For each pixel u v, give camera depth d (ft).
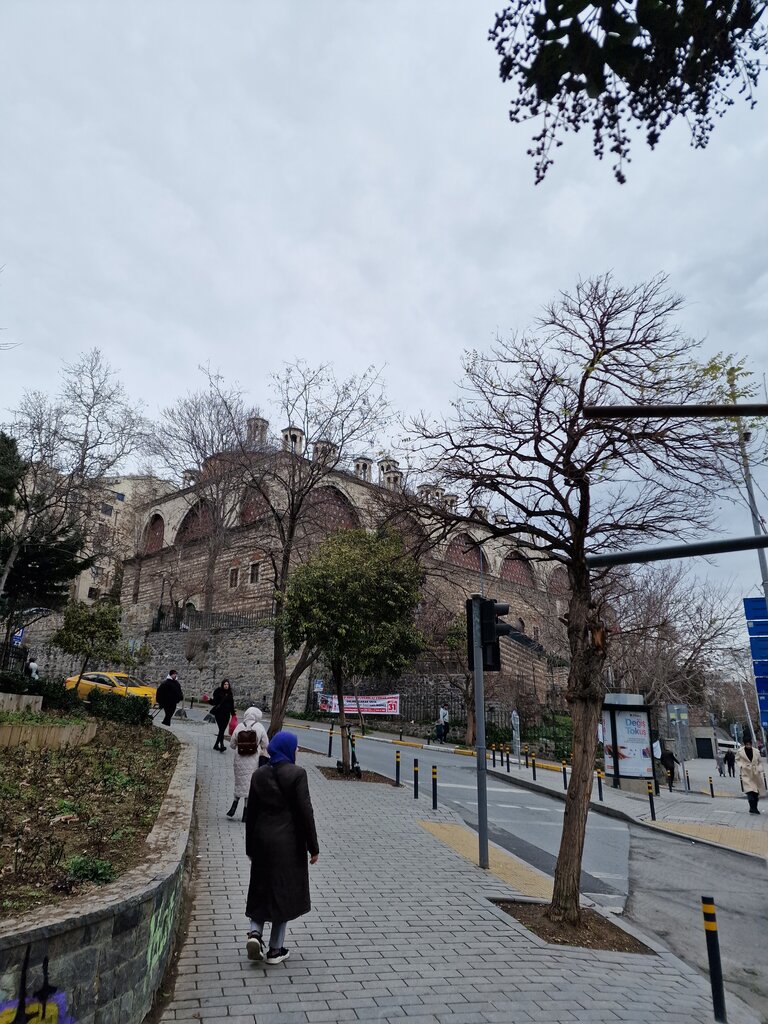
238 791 33.55
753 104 13.10
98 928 12.03
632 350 28.27
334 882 25.61
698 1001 18.22
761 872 36.22
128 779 28.96
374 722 114.11
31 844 17.52
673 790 78.64
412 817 39.55
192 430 118.32
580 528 27.43
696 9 12.34
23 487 69.00
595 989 17.75
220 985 15.62
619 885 31.83
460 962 18.54
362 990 16.06
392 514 34.83
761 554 62.44
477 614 32.96
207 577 137.28
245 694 123.44
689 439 27.17
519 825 43.96
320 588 52.49
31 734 34.14
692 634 100.22
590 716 24.71
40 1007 10.58
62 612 77.56
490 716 103.50
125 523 169.89
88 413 72.18
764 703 58.75
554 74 13.12
